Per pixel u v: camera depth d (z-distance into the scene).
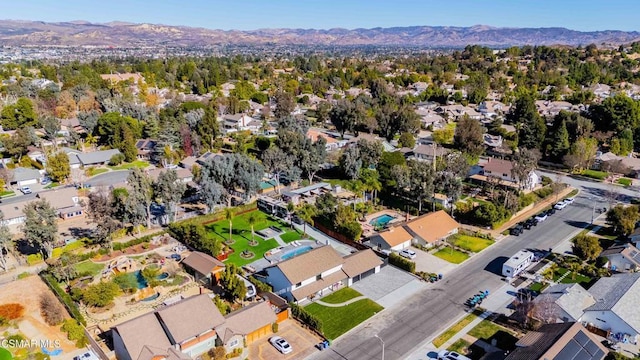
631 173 129.75
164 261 81.31
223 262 80.81
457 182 98.00
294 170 116.88
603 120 161.12
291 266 69.94
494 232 93.44
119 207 89.25
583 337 53.44
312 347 58.94
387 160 117.31
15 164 133.25
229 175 102.38
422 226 88.88
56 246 85.38
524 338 56.31
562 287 66.56
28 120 164.38
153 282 72.31
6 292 71.88
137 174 91.75
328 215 95.69
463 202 107.38
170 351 54.22
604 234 92.00
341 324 63.72
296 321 64.56
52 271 73.94
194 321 57.50
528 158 116.81
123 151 142.50
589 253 78.75
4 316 65.12
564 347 51.25
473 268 79.12
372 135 176.00
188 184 119.62
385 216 102.19
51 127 151.00
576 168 135.25
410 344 59.34
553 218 101.19
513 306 67.25
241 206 104.75
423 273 76.31
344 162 122.12
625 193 116.06
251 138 167.88
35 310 67.38
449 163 116.19
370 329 62.56
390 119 170.12
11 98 195.50
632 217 89.12
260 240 90.38
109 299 66.56
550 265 79.31
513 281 74.44
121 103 188.12
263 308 62.53
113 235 88.94
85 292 66.62
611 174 131.25
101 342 59.88
